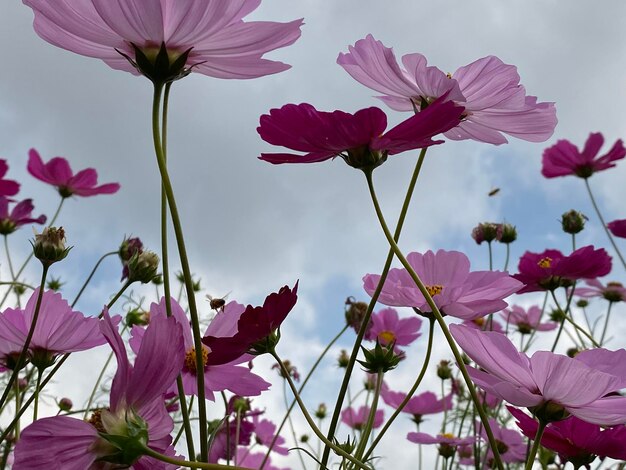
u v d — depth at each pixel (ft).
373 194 0.66
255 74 0.67
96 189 2.10
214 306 1.00
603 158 2.12
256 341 0.68
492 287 0.88
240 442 1.36
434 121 0.62
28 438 0.46
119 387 0.49
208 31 0.61
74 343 0.80
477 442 1.41
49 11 0.59
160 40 0.61
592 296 2.11
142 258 0.99
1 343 0.80
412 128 0.63
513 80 0.75
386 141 0.64
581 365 0.53
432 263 1.04
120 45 0.63
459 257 1.04
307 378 1.26
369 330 1.43
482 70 0.75
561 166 2.18
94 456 0.48
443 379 1.79
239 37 0.63
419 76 0.74
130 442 0.48
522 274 1.35
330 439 0.71
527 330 2.11
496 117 0.78
